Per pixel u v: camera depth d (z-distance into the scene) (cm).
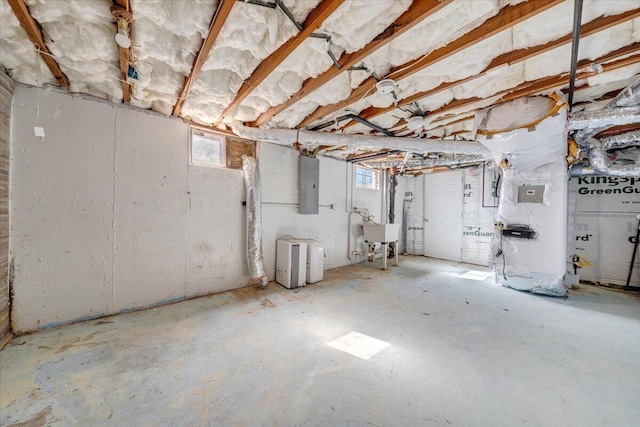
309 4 143
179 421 140
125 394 158
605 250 406
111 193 264
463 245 585
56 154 235
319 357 201
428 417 145
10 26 159
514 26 160
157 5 143
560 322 268
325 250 493
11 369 179
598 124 245
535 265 348
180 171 310
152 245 291
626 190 394
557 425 141
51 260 236
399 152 449
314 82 221
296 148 432
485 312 293
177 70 212
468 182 582
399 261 584
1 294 208
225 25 161
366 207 582
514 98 251
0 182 204
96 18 155
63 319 243
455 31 162
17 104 218
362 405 153
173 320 261
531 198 346
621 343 227
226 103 271
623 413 149
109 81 231
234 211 360
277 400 156
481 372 185
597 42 171
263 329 246
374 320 270
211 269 339
